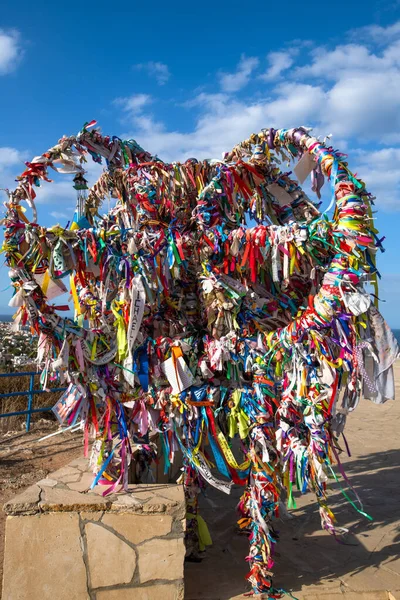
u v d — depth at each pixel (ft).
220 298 9.82
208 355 9.84
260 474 9.18
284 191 11.73
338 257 9.07
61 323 9.22
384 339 9.36
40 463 16.57
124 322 9.64
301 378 9.18
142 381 9.78
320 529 12.12
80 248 9.52
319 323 9.02
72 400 9.73
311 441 9.15
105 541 8.29
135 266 9.70
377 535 11.76
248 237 9.59
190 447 9.78
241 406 9.50
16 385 26.12
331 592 9.02
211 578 9.64
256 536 9.08
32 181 9.59
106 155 11.57
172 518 8.39
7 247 9.03
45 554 8.20
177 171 11.94
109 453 9.79
